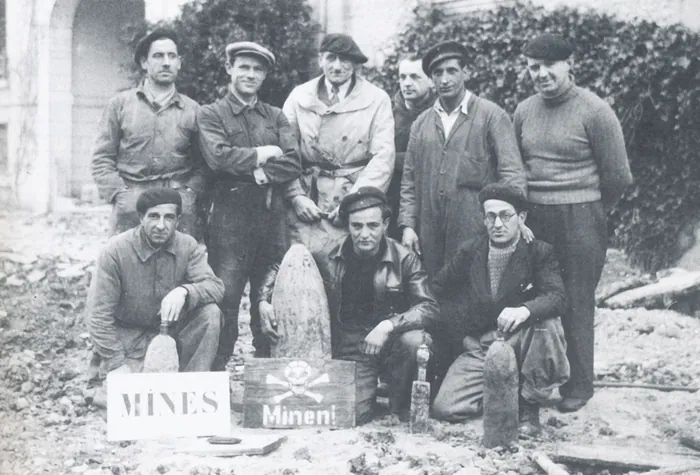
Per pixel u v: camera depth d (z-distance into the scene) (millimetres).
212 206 5789
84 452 5012
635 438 5141
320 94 5953
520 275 5344
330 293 5598
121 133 5848
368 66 8938
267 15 9219
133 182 5812
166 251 5473
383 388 5949
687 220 7520
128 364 5461
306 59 9305
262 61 5730
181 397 5301
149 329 5566
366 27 9000
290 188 5820
